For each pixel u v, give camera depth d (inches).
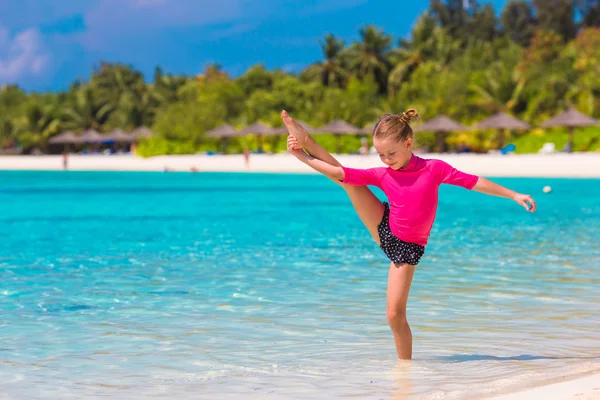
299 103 2748.5
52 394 148.4
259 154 2137.1
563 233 439.8
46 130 3267.7
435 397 137.7
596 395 128.3
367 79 2765.7
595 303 236.2
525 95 2137.1
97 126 3459.6
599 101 1991.9
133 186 1146.7
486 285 269.0
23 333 201.8
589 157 1375.5
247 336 198.1
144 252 369.1
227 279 285.7
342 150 2202.3
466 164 1375.5
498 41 3078.2
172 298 249.6
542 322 211.3
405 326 169.9
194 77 3890.3
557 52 2445.9
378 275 294.5
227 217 585.9
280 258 344.5
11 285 274.4
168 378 159.5
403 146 157.1
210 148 2465.6
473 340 191.9
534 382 145.3
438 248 374.0
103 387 153.1
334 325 210.7
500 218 547.5
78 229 492.4
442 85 2217.0
